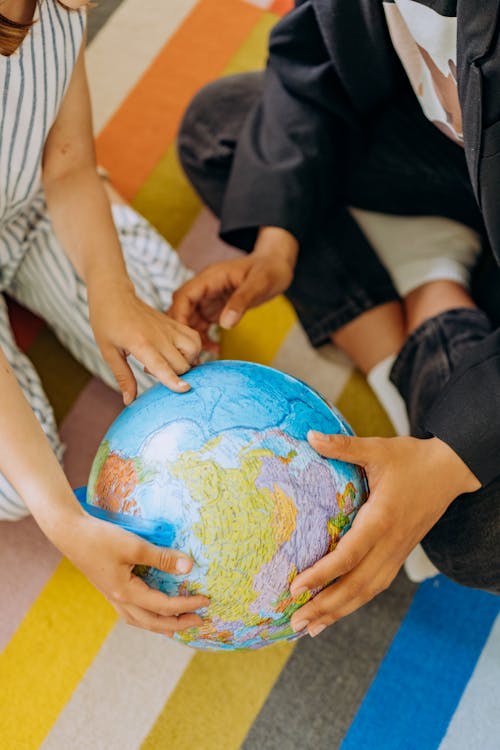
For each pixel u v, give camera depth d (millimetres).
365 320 1280
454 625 1196
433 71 995
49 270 1237
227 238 1236
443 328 1174
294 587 813
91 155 1109
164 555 782
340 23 1040
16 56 933
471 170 908
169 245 1367
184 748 1104
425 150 1197
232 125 1328
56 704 1118
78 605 1179
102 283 1028
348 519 853
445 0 873
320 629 884
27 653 1145
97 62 1601
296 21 1153
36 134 1019
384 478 892
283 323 1413
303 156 1187
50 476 848
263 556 796
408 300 1281
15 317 1380
